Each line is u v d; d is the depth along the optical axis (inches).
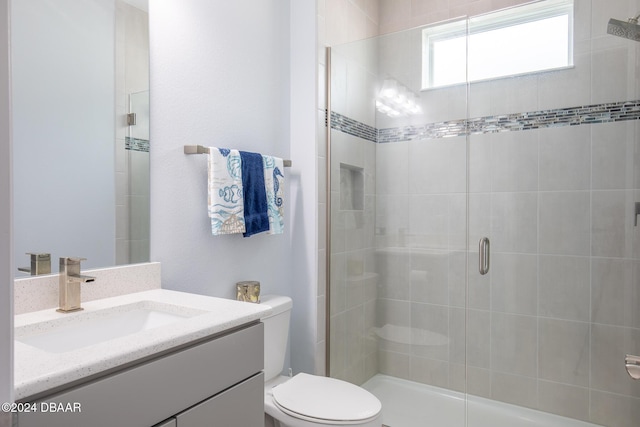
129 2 56.1
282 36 86.3
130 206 56.2
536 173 88.5
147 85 58.4
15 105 44.5
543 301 88.0
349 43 91.2
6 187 15.2
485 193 93.4
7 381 15.2
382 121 92.8
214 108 69.2
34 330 40.6
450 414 89.2
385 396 95.3
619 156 80.2
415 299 93.7
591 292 83.3
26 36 45.3
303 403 62.4
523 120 89.8
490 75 93.6
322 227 88.4
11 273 15.4
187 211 64.3
